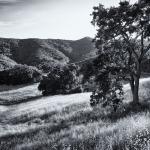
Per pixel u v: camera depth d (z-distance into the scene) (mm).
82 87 55875
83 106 27938
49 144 10430
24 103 51969
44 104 37625
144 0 17375
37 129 20875
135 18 17984
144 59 21219
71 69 57938
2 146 14719
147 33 18250
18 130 22578
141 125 7648
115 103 17594
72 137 10125
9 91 73250
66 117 24359
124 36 18984
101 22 17734
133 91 20984
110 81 17453
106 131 8875
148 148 5148
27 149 10977
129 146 5859
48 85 58719
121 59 19594
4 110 45344
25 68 85375
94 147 6547
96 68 17641
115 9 17562
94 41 18672
